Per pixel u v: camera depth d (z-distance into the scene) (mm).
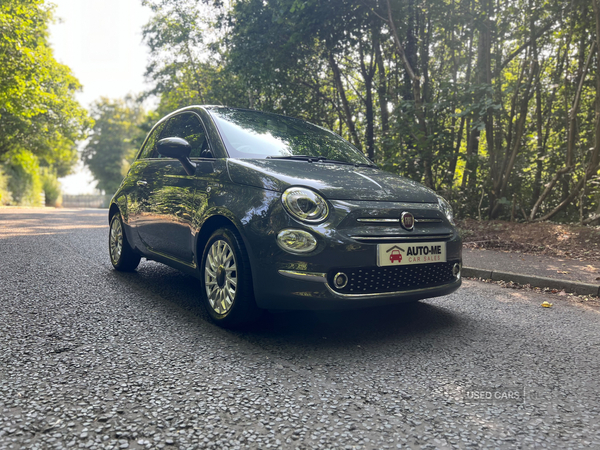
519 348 2906
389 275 2879
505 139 10656
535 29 9891
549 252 7066
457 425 1892
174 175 3863
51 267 5031
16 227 9719
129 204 4637
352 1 9891
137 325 3100
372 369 2475
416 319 3500
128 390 2123
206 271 3271
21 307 3412
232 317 3006
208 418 1891
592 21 8945
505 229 8672
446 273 3191
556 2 9016
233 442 1721
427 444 1741
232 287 3072
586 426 1910
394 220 2912
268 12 10953
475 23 9820
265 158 3475
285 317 3396
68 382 2186
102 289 4078
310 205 2779
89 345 2691
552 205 10344
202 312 3473
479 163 10156
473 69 10984
